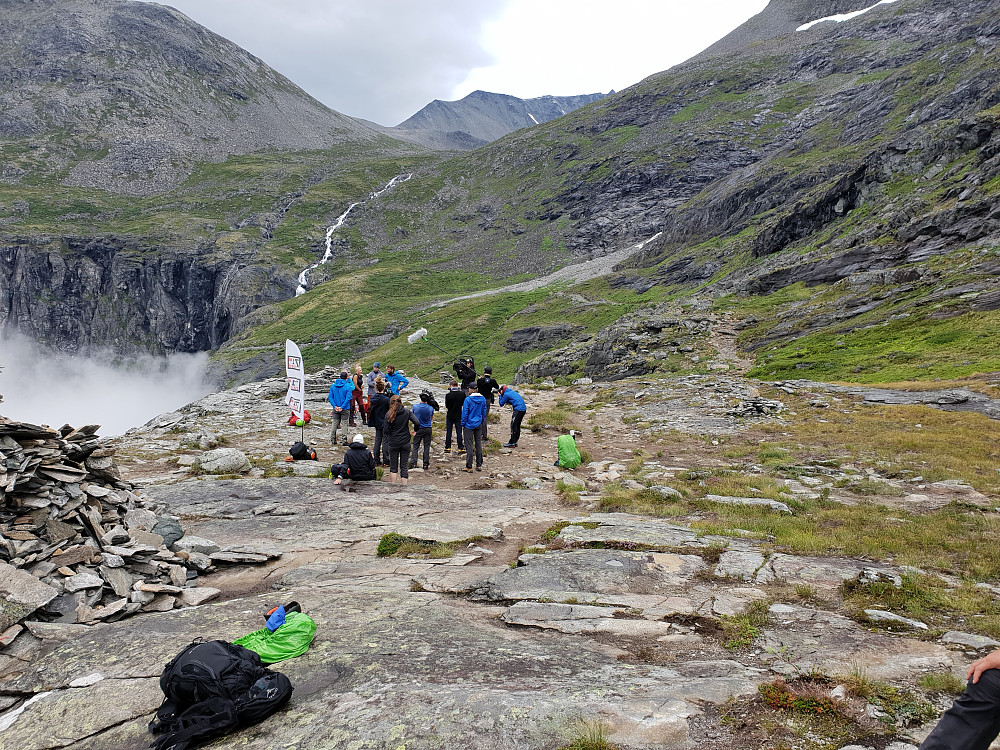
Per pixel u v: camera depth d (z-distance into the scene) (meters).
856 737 3.83
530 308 153.38
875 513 10.87
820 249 79.25
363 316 187.50
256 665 4.66
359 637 5.68
